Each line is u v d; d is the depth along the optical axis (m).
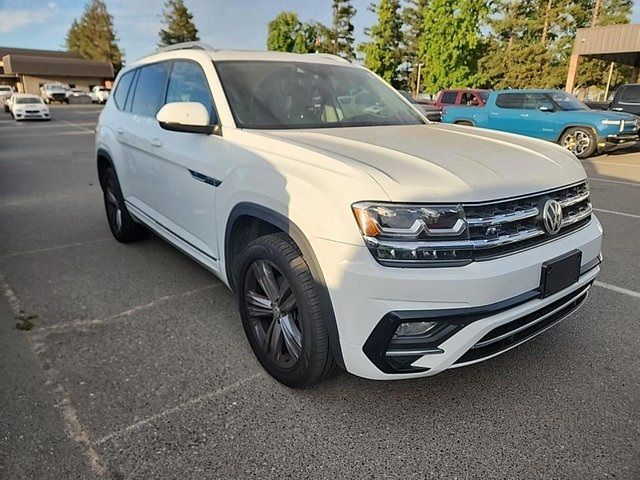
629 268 4.47
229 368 2.84
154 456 2.16
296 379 2.52
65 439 2.25
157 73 4.02
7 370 2.78
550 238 2.38
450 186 2.10
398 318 2.03
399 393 2.61
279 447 2.23
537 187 2.32
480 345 2.14
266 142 2.65
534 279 2.23
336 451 2.21
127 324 3.35
